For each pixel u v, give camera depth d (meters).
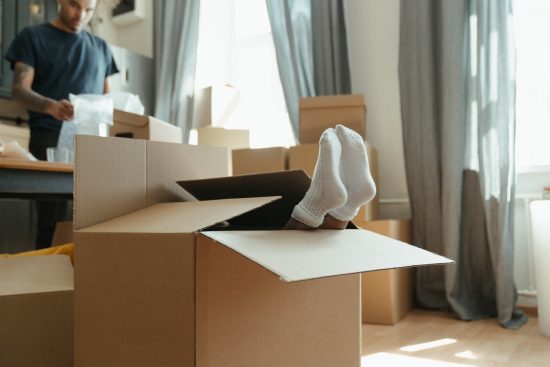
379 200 2.57
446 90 2.17
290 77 2.81
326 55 2.64
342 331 0.79
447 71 2.17
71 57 2.38
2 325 0.83
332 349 0.77
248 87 3.31
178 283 0.59
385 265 0.61
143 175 0.83
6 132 2.80
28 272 0.93
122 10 3.93
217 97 3.04
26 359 0.85
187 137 3.38
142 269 0.63
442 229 2.18
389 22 2.63
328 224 0.75
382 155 2.62
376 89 2.65
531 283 2.13
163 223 0.67
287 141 2.96
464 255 2.20
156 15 3.76
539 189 2.18
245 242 0.59
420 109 2.31
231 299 0.62
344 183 0.73
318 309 0.75
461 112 2.15
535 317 2.11
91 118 1.64
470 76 2.20
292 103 2.78
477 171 2.18
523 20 2.34
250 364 0.64
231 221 0.91
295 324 0.71
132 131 1.72
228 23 3.41
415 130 2.33
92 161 0.76
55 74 2.33
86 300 0.71
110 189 0.78
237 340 0.63
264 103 3.25
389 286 2.01
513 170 2.03
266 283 0.67
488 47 2.10
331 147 0.68
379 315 2.02
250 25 3.35
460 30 2.16
